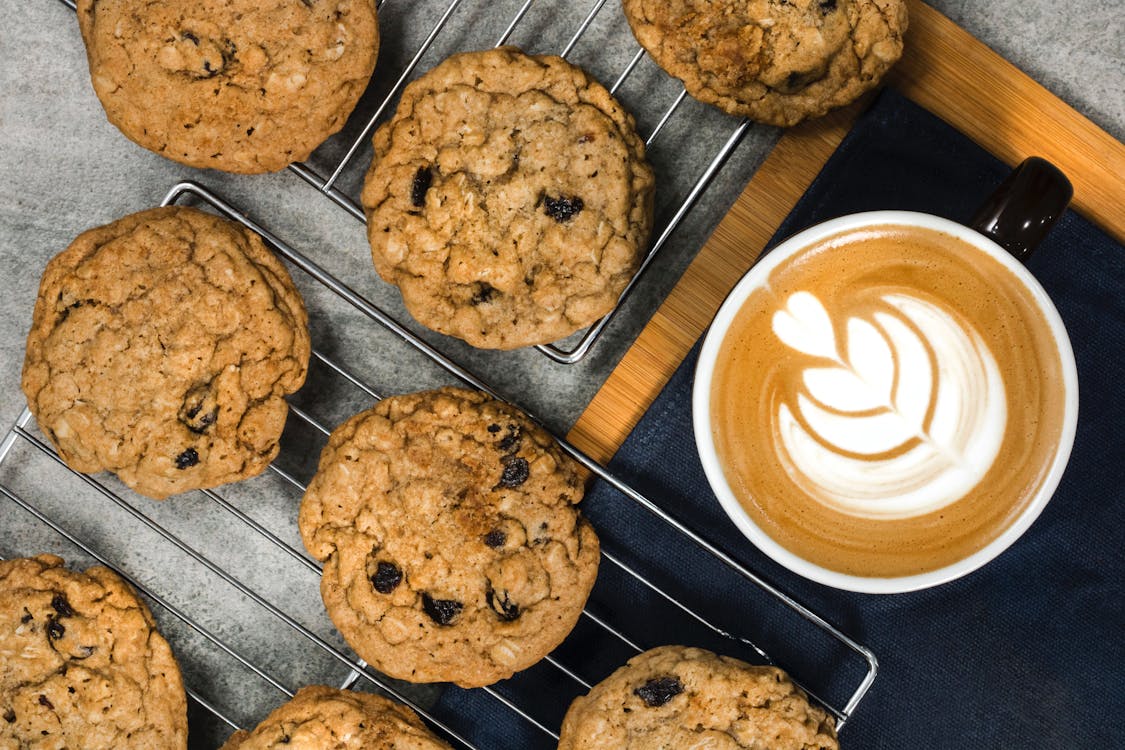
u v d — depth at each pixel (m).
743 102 0.71
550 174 0.71
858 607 0.73
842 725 0.72
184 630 0.76
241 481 0.75
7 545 0.76
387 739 0.72
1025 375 0.67
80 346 0.71
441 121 0.71
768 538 0.68
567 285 0.71
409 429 0.71
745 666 0.71
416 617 0.71
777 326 0.68
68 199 0.75
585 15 0.74
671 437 0.72
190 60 0.71
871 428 0.68
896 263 0.68
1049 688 0.72
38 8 0.75
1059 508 0.72
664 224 0.74
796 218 0.72
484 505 0.71
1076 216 0.71
